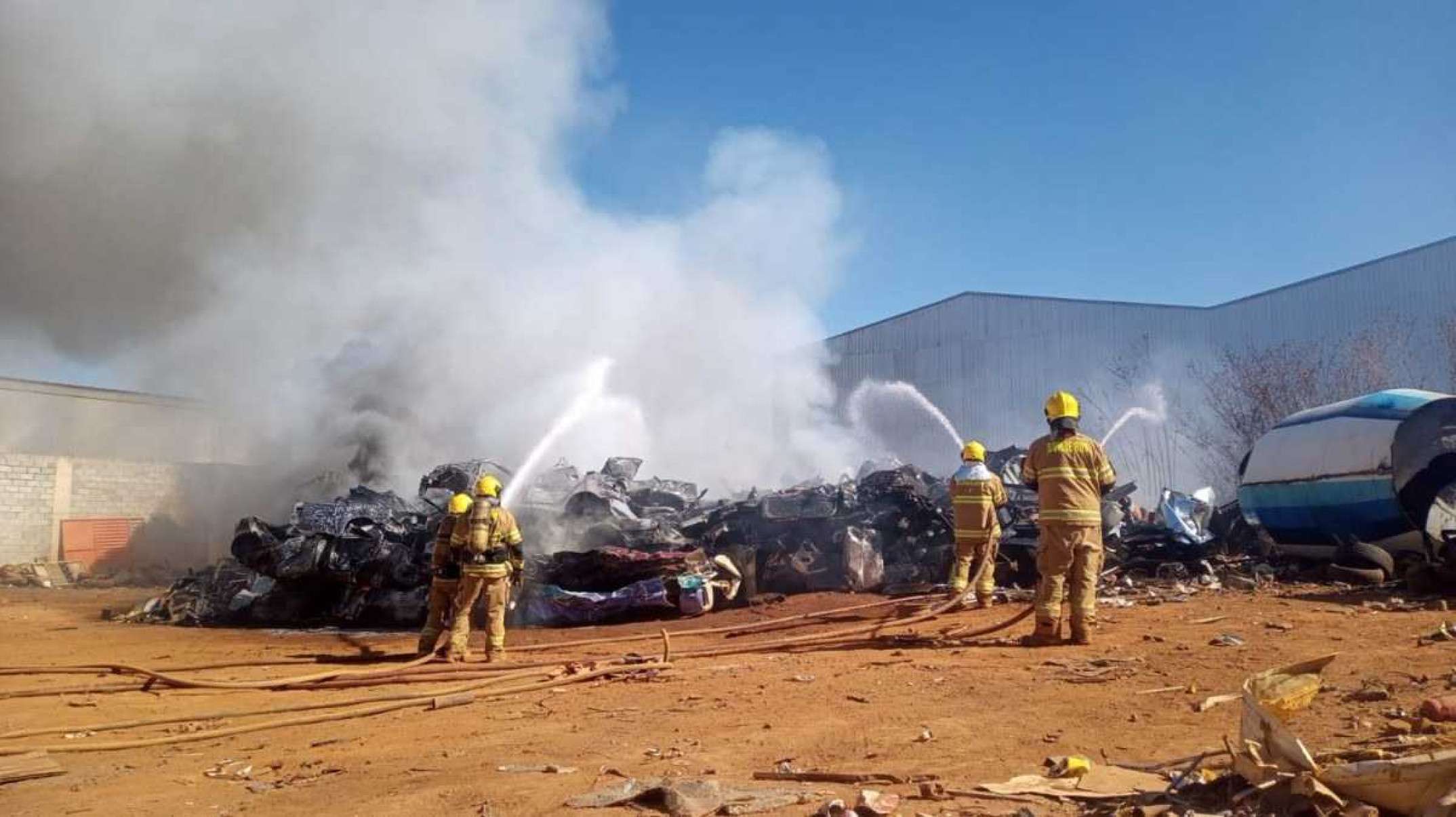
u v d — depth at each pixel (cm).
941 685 693
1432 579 1143
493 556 989
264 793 484
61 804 480
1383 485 1369
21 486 2953
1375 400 1465
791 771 460
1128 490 1752
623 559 1375
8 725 702
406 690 797
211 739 643
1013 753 486
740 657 917
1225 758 441
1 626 1520
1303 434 1532
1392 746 416
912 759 483
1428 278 2827
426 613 1434
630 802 420
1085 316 3725
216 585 1579
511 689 777
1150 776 425
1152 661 754
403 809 433
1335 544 1480
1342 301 3045
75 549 3006
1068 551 877
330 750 588
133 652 1154
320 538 1452
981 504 1241
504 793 446
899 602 1331
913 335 4212
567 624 1372
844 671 779
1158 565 1530
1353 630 873
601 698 721
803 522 1566
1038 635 884
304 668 989
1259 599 1208
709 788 423
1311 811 340
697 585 1387
